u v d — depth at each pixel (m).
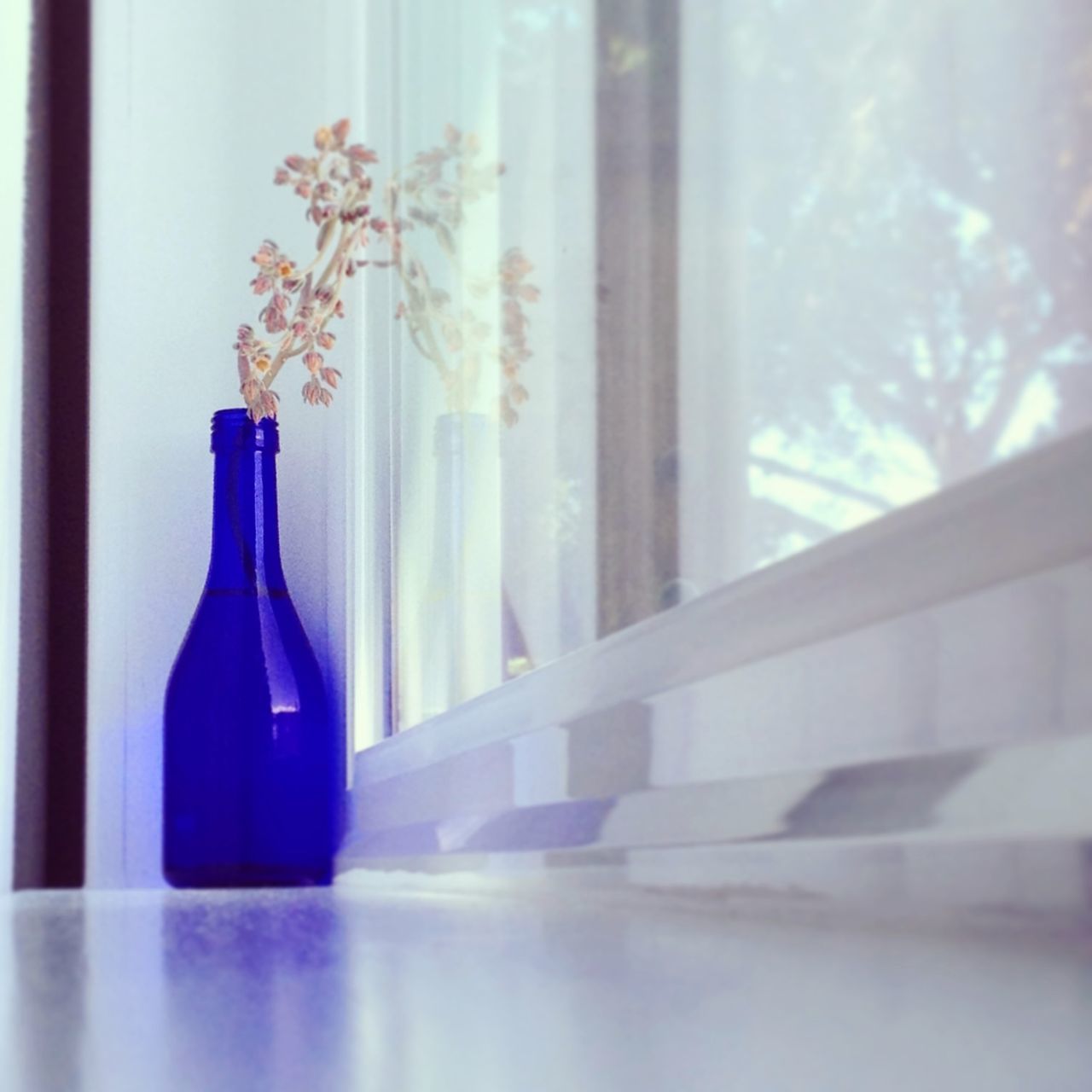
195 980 0.36
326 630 0.95
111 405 1.01
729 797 0.45
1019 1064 0.22
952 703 0.36
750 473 0.52
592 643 0.60
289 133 1.02
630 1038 0.26
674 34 0.58
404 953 0.39
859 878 0.37
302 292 0.94
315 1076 0.25
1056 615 0.33
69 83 1.05
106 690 0.99
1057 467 0.33
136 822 0.98
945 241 0.42
